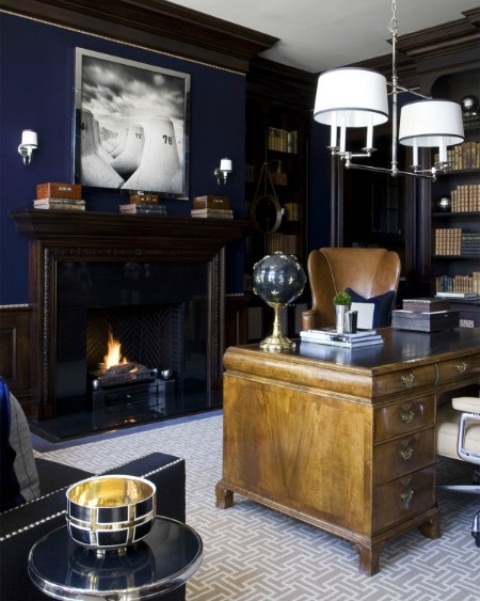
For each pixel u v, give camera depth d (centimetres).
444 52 521
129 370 468
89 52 435
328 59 583
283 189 646
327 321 443
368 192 690
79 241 416
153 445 365
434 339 304
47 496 136
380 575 216
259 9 466
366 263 466
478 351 272
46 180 421
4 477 132
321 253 466
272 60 583
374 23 496
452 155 538
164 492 156
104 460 336
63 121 427
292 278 269
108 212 436
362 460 218
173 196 488
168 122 482
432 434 244
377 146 689
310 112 652
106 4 431
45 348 409
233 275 537
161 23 465
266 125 612
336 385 226
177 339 496
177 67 489
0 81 398
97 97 441
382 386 218
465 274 563
